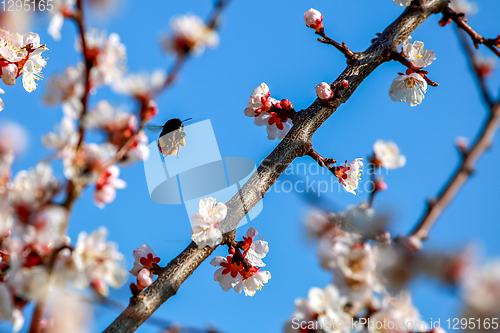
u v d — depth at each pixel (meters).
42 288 1.24
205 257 1.32
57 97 1.24
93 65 1.24
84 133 1.24
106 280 1.25
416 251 1.15
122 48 1.24
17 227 1.24
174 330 1.25
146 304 1.29
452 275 1.05
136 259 1.33
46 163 1.24
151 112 1.25
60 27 1.24
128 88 1.23
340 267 1.24
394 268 1.21
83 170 1.24
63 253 1.24
